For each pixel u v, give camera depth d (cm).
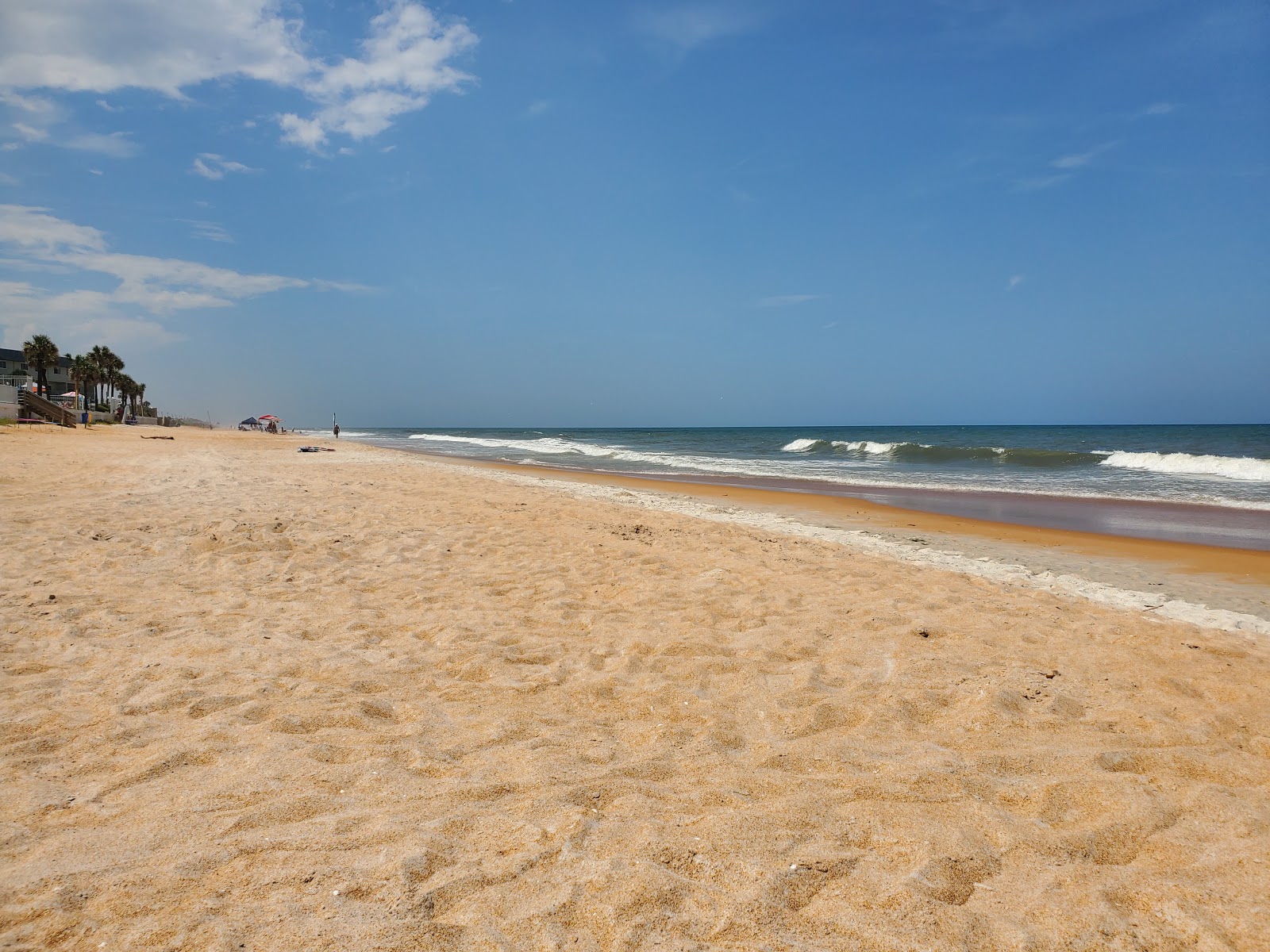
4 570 671
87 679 436
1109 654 552
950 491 2038
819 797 324
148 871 250
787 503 1750
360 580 714
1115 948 230
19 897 234
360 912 232
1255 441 5581
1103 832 301
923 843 286
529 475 2328
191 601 611
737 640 561
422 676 474
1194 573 994
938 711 439
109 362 8375
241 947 215
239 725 381
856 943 229
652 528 1101
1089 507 1686
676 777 345
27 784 312
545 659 514
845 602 677
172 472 1648
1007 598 728
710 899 246
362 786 320
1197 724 420
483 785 323
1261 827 305
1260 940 234
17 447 2339
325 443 5147
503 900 243
